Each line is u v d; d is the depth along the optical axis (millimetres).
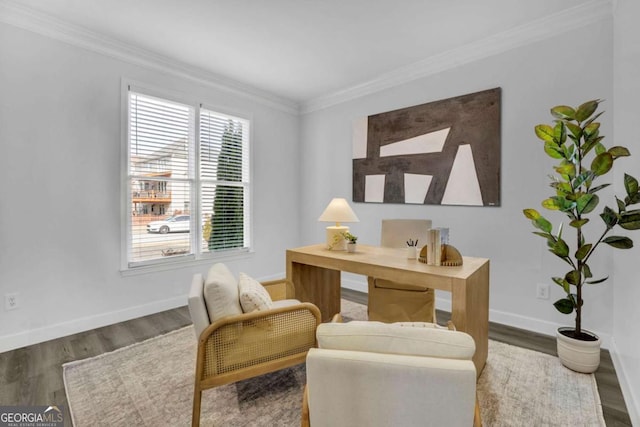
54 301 2598
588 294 2424
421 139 3338
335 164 4234
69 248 2672
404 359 889
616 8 2176
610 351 2301
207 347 1548
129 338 2598
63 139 2627
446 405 865
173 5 2348
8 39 2365
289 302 2146
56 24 2531
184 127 3449
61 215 2627
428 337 958
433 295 2459
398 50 3033
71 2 2312
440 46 2959
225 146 3855
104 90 2840
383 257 2287
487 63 2883
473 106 2959
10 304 2395
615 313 2215
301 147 4688
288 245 4605
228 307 1615
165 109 3293
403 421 900
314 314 1841
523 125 2697
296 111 4645
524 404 1728
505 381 1946
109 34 2750
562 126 1996
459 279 1711
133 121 3059
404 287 2506
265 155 4277
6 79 2361
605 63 2320
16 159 2414
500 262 2850
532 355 2273
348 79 3746
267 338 1693
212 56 3162
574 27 2436
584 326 2449
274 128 4375
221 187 3826
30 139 2473
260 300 1716
